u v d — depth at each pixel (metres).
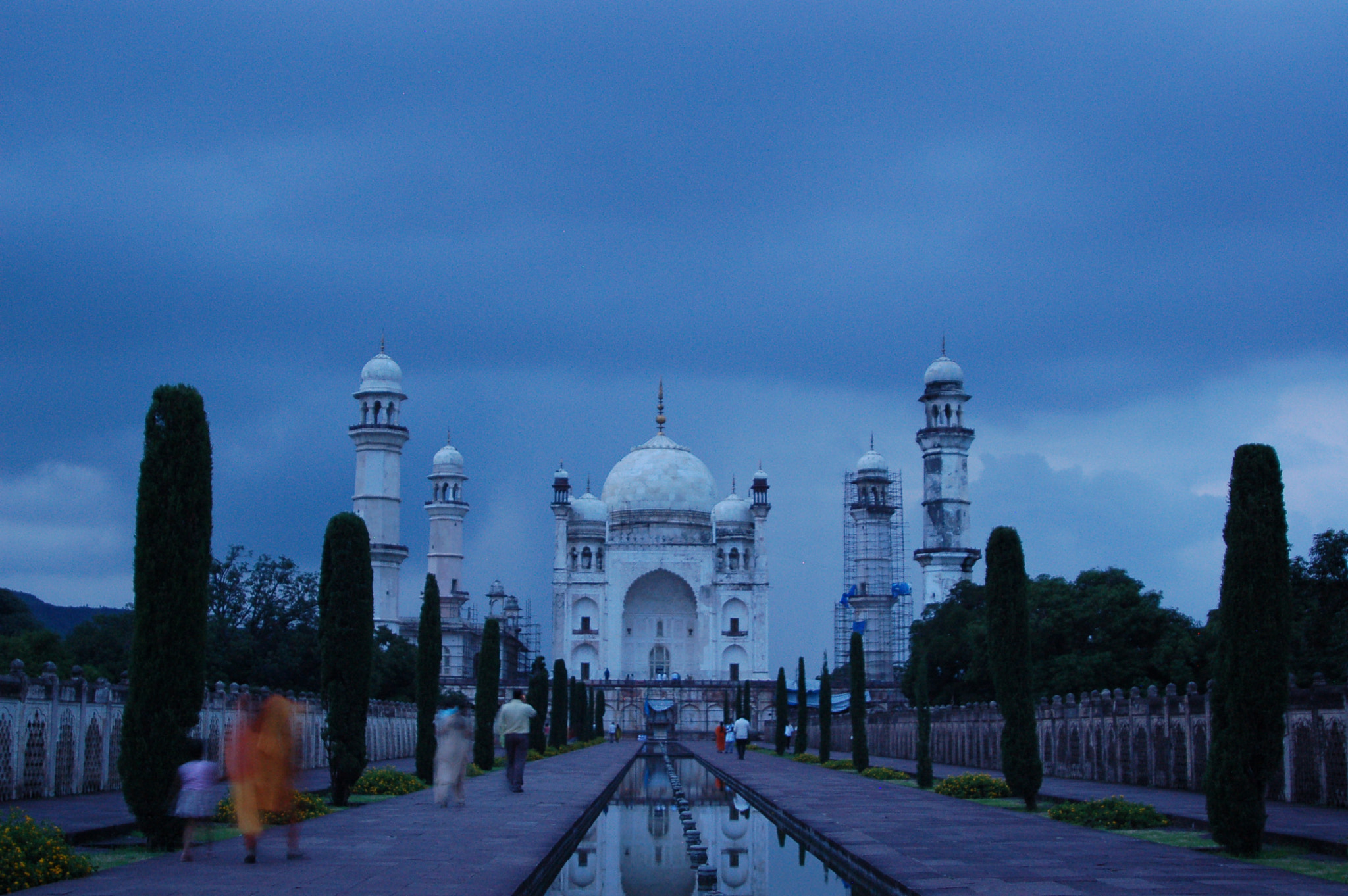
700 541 149.88
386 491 132.75
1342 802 32.66
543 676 72.62
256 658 93.25
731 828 34.38
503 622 167.38
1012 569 35.06
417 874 19.70
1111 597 75.69
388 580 131.75
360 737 32.00
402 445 135.12
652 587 154.25
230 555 99.81
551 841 24.55
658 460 157.38
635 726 134.12
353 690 31.92
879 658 147.62
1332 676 50.59
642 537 150.75
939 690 94.75
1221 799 23.55
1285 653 23.81
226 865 20.62
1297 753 34.91
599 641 147.25
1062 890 18.48
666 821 36.19
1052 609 76.81
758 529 148.75
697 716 134.75
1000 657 34.72
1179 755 40.41
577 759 68.75
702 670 146.00
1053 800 36.41
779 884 23.72
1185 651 72.81
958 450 122.25
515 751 38.91
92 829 25.30
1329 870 20.88
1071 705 50.97
